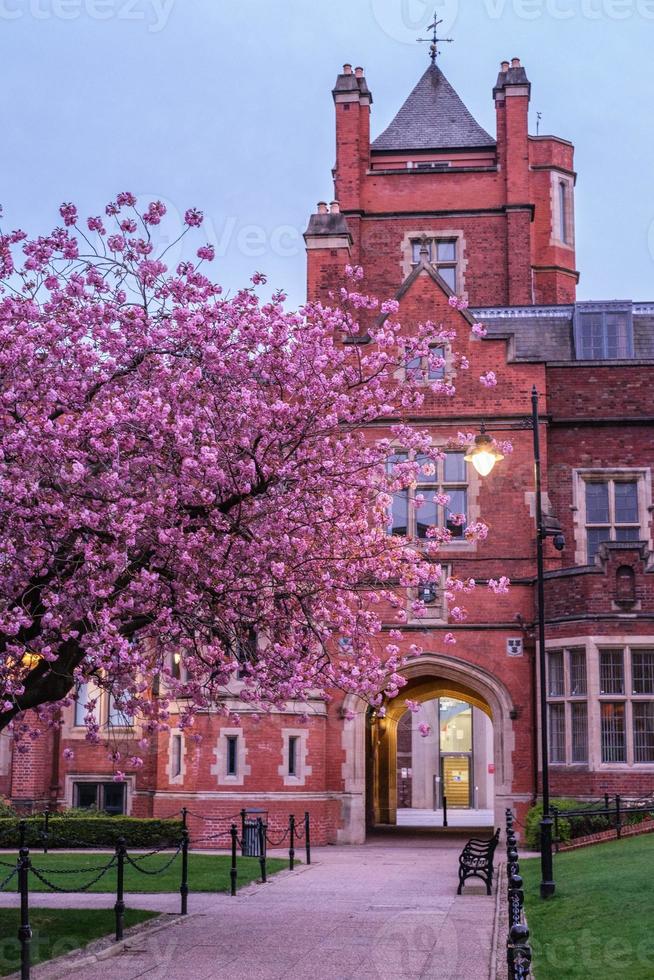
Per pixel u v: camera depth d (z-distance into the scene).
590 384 31.28
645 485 30.97
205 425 15.70
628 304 34.03
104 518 14.72
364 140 41.00
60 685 15.26
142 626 15.77
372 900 17.95
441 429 29.55
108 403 15.23
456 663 28.53
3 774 30.34
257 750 28.00
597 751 26.64
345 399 16.92
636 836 22.97
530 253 40.00
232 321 16.73
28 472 14.55
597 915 14.48
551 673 28.02
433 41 44.47
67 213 16.45
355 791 28.94
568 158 43.88
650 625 26.95
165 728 16.77
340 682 16.91
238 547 15.64
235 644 18.09
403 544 18.05
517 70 40.38
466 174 40.19
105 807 30.25
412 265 39.81
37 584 14.67
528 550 28.94
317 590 16.53
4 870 21.42
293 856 23.11
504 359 29.73
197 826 27.75
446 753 59.41
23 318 15.58
